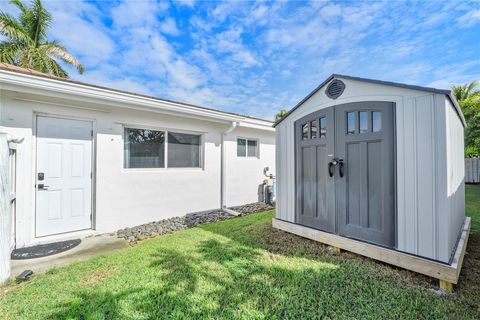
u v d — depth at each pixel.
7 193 2.62
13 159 3.44
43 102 3.85
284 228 4.21
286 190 4.28
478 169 11.16
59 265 3.01
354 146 3.22
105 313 1.99
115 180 4.64
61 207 4.12
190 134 5.99
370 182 3.04
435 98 2.53
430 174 2.55
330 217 3.48
